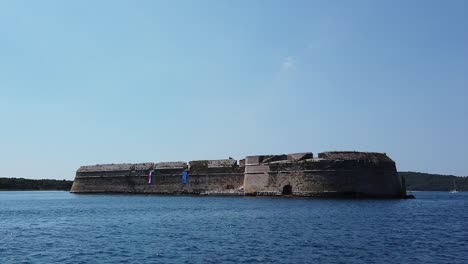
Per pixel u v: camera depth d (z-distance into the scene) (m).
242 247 32.94
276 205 74.38
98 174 147.50
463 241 34.84
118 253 31.36
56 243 36.50
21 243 36.78
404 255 29.28
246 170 105.38
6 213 72.56
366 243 34.09
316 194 88.88
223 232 41.56
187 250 32.09
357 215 55.91
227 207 73.38
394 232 40.19
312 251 31.02
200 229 44.28
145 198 116.12
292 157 96.12
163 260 28.75
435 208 71.19
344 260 27.89
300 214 57.78
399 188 92.31
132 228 46.28
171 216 59.56
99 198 125.00
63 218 60.88
